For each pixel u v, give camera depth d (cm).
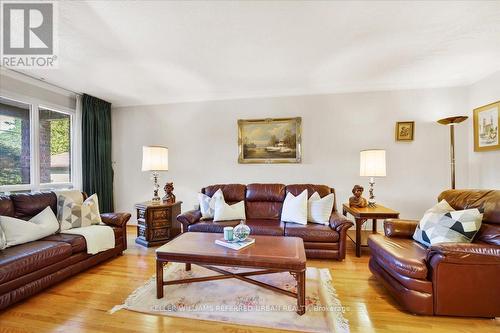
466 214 195
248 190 358
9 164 312
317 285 221
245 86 383
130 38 234
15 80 314
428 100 369
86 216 283
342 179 394
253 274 200
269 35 231
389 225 247
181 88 389
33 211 259
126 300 197
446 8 192
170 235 352
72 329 163
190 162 442
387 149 381
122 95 420
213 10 193
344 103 392
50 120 366
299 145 401
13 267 183
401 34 230
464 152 361
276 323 168
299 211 312
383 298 200
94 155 414
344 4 187
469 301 167
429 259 176
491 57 281
